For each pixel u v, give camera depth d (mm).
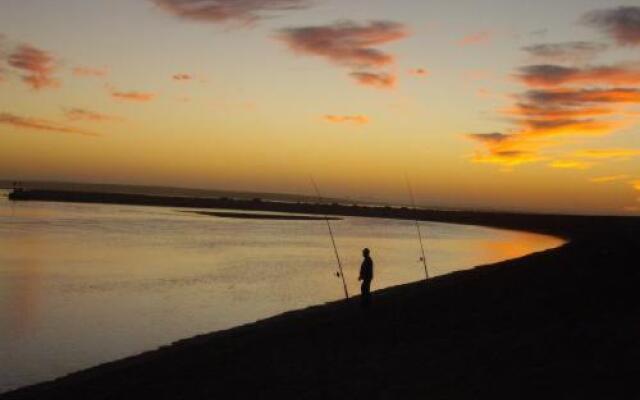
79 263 42250
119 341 20484
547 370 10555
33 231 67625
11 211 111438
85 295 29766
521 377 10305
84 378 13406
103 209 144375
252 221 119312
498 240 95500
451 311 17609
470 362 11562
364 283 18453
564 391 9406
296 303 28703
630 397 8953
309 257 51562
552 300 18203
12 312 24953
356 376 11367
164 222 99938
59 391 12453
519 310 16875
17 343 19891
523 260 33344
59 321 23500
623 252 34781
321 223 130250
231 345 15305
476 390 9789
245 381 11844
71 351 19016
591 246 40781
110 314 25188
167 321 24000
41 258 44062
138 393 11742
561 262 30047
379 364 12094
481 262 53625
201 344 15750
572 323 14391
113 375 13266
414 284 25453
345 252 58281
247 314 25750
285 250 58031
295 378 11703
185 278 36750
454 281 24938
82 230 73000
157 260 45719
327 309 20156
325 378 11484
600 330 13219
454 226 152375
